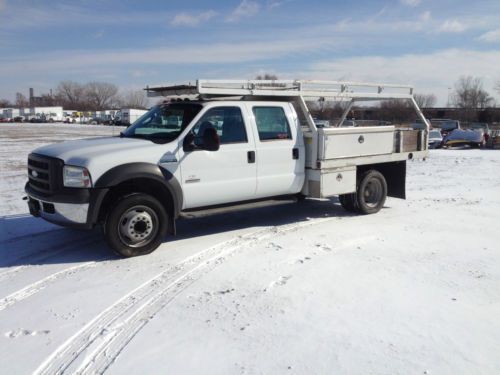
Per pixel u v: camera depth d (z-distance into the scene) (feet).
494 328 13.15
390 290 15.87
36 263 18.88
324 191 25.18
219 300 15.12
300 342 12.35
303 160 25.03
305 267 18.22
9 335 12.88
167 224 20.30
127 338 12.66
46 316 14.02
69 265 18.62
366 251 20.38
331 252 20.24
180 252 20.25
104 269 18.11
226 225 25.38
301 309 14.39
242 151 22.38
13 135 132.16
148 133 21.88
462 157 70.28
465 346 12.14
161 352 11.91
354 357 11.60
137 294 15.66
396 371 11.00
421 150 30.60
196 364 11.34
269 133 23.70
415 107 31.04
